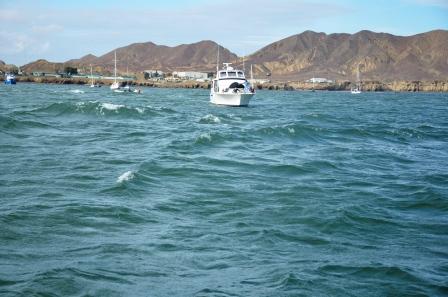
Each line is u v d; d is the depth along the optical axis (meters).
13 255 14.92
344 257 15.91
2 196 21.33
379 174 29.81
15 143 35.31
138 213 19.53
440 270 15.12
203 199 22.20
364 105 125.50
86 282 13.22
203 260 15.23
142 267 14.46
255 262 15.23
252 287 13.50
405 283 14.09
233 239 17.19
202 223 18.81
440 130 57.16
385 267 14.97
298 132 46.34
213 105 91.50
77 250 15.52
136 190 23.02
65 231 17.20
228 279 13.95
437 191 25.14
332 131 49.19
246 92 84.69
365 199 23.39
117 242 16.34
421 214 21.34
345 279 14.23
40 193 21.92
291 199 22.69
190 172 27.41
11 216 18.31
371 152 38.31
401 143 45.28
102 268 14.20
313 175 28.53
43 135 39.75
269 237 17.48
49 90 157.62
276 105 109.94
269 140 41.78
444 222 20.22
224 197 22.69
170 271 14.32
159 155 32.00
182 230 17.86
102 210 19.56
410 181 27.91
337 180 27.45
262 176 27.56
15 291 12.52
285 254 16.00
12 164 27.98
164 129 47.88
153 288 13.18
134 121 54.78
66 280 13.19
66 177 25.20
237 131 45.69
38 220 18.14
